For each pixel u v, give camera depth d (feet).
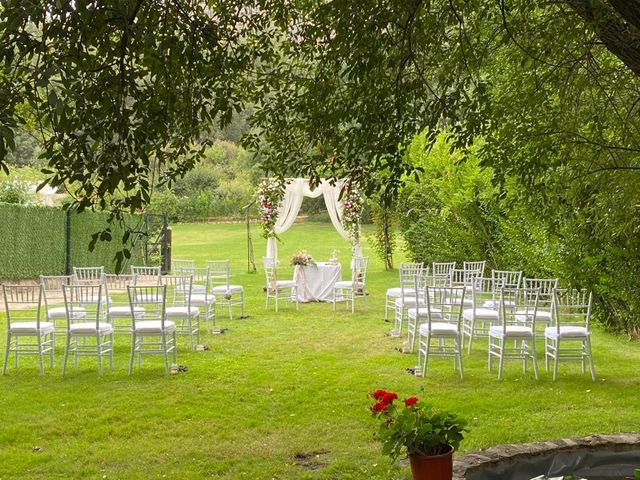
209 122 14.19
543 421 17.38
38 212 50.72
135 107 9.97
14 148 7.91
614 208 18.67
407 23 13.03
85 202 9.53
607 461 14.89
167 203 74.08
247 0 15.83
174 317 26.86
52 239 52.60
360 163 15.84
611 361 24.89
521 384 21.47
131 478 14.02
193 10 12.69
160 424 17.57
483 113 16.03
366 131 14.71
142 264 61.82
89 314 32.01
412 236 51.96
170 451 15.64
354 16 13.25
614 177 17.53
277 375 22.63
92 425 17.40
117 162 9.48
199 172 118.93
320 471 14.35
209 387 21.13
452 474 13.28
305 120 16.57
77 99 9.20
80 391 20.63
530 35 15.35
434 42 15.43
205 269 36.04
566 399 19.57
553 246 30.14
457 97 15.71
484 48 16.03
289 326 32.91
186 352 26.71
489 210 41.81
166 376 22.54
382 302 41.78
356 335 30.42
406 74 15.10
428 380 22.00
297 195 47.91
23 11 8.33
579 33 14.58
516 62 17.48
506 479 14.25
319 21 15.75
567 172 18.37
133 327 22.89
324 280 41.88
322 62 15.51
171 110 10.73
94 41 9.60
